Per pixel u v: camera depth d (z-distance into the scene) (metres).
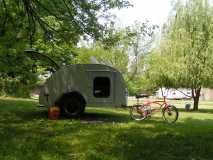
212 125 15.98
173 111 17.52
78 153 9.55
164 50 34.16
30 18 12.09
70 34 14.27
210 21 33.03
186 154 9.48
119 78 18.36
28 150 9.60
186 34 33.31
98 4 14.55
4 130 12.55
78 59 30.00
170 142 10.68
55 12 13.48
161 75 33.44
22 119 16.08
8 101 25.44
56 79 18.09
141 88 41.56
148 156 9.22
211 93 68.31
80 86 18.08
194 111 32.53
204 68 32.59
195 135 11.89
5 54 9.46
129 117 18.72
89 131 12.62
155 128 13.65
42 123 14.85
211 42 32.56
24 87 12.44
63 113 17.86
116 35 15.69
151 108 18.03
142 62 44.06
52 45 15.05
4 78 11.90
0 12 10.85
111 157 9.12
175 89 34.72
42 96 18.25
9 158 8.80
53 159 8.91
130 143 10.54
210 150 9.86
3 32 9.94
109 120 16.98
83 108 18.02
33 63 11.50
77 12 14.08
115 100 18.30
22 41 10.04
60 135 11.77
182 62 33.00
